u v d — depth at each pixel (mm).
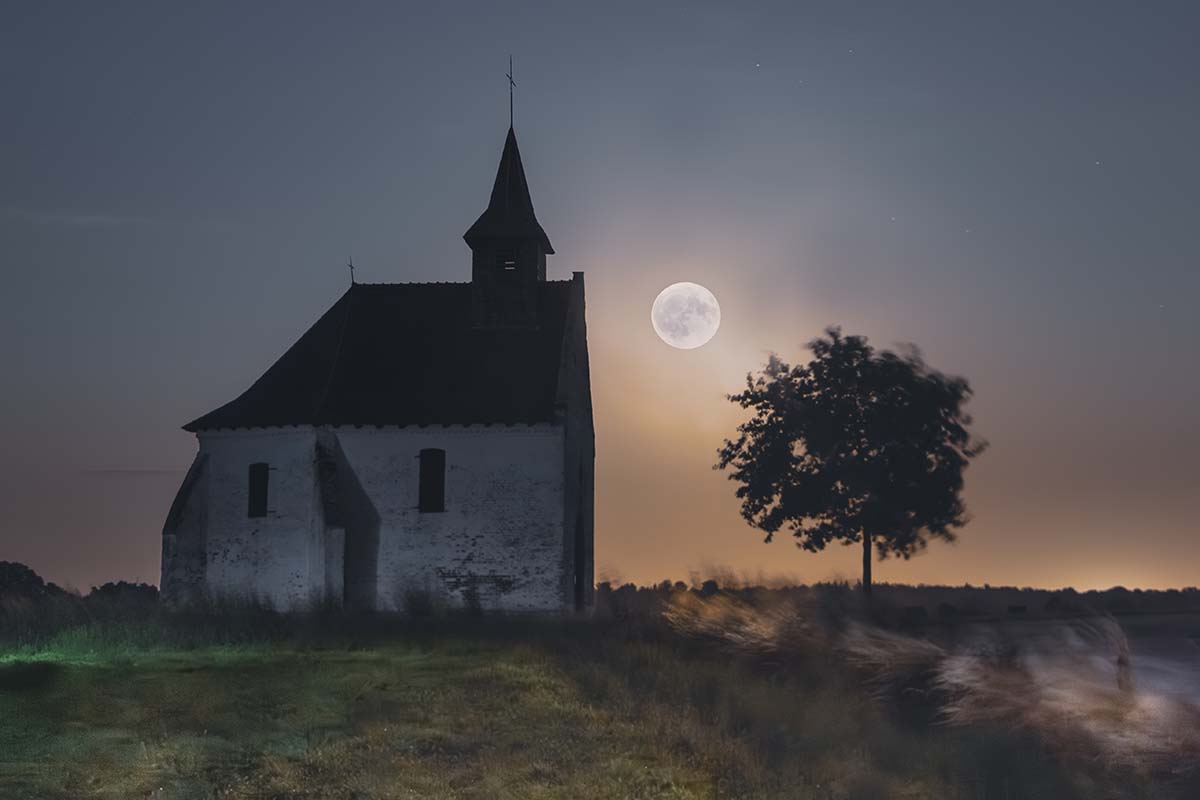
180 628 29828
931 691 18891
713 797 14703
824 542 45625
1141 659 26344
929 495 45156
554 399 41906
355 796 14547
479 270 44875
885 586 63500
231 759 16234
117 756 16281
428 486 41625
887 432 45594
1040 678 18328
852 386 46188
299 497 41531
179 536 42062
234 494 42219
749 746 16719
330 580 40281
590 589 46656
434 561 41250
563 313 44688
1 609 32125
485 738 17547
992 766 14695
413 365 43656
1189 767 14797
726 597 26609
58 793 14492
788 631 23297
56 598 33219
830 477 45406
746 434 47156
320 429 41750
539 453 41438
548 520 41188
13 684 21594
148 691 20984
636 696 20359
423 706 19906
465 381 42938
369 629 31000
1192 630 36281
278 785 14938
